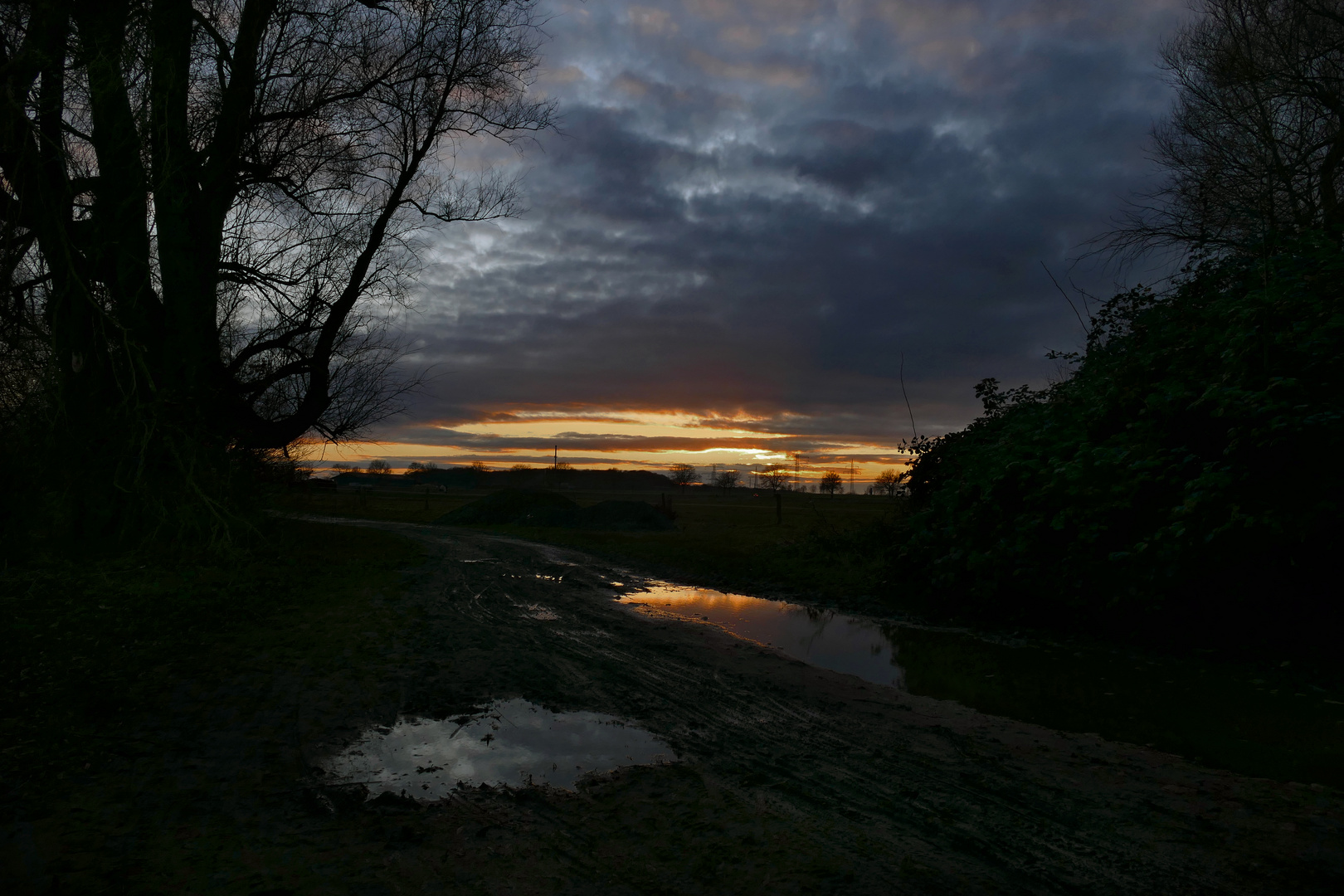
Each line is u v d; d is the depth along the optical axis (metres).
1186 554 7.40
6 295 10.92
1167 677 6.71
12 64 10.52
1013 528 9.77
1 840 3.22
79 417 12.14
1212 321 9.09
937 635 8.94
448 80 15.87
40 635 6.87
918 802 3.83
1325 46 12.60
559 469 133.38
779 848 3.30
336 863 3.11
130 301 12.57
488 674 6.29
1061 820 3.62
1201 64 14.16
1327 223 10.15
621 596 11.60
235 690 5.70
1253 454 7.22
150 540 12.21
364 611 9.27
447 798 3.83
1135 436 8.82
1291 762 4.54
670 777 4.16
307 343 16.97
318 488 21.62
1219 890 2.95
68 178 11.09
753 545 18.06
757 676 6.50
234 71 13.75
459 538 22.66
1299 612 7.08
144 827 3.40
